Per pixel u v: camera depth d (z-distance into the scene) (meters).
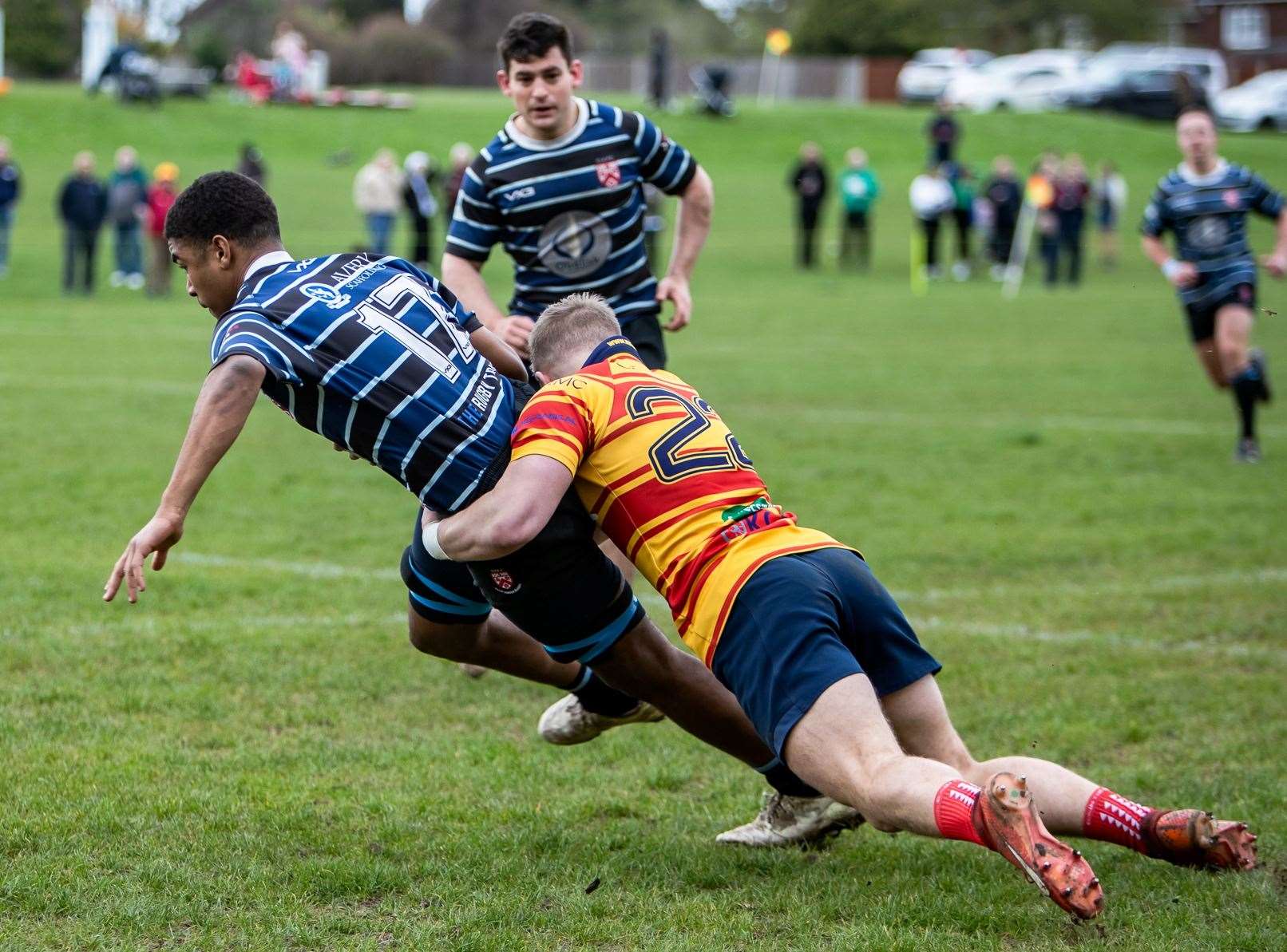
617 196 9.31
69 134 59.91
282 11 100.06
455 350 6.58
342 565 12.80
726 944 5.81
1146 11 117.94
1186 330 32.53
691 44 130.25
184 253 6.43
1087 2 117.38
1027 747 8.42
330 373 6.16
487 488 6.40
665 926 6.00
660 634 6.95
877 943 5.77
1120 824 6.12
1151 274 45.59
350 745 8.34
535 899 6.26
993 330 32.38
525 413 6.36
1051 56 89.62
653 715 7.76
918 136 72.06
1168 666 10.06
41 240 44.50
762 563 6.07
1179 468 17.41
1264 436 19.75
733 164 66.50
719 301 37.50
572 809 7.40
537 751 8.37
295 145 62.56
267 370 6.01
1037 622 11.16
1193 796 7.53
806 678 5.78
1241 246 17.28
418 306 6.55
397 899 6.25
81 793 7.34
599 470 6.34
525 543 6.09
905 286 41.69
